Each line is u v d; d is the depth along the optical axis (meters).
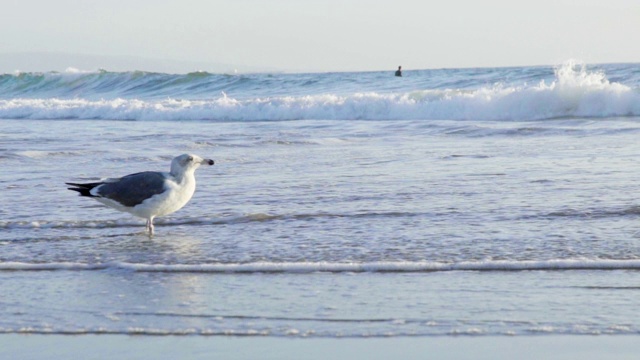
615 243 8.23
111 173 14.98
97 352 5.36
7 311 6.30
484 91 32.03
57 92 63.38
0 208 11.10
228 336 5.66
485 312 6.11
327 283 7.01
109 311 6.27
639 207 10.09
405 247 8.27
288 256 7.98
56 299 6.62
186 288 6.91
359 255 7.96
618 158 15.31
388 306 6.30
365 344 5.46
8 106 38.12
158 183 9.14
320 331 5.73
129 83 60.06
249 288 6.88
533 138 20.61
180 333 5.73
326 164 15.79
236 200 11.55
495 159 15.88
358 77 55.84
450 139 21.20
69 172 15.11
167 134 24.69
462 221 9.63
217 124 30.22
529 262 7.48
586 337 5.51
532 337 5.54
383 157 16.88
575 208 10.20
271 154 18.11
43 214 10.63
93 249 8.52
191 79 57.19
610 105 29.44
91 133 25.47
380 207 10.68
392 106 31.75
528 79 49.03
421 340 5.52
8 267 7.72
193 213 10.54
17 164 16.36
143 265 7.66
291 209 10.69
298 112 33.06
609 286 6.77
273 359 5.18
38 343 5.56
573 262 7.46
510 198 11.11
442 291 6.70
